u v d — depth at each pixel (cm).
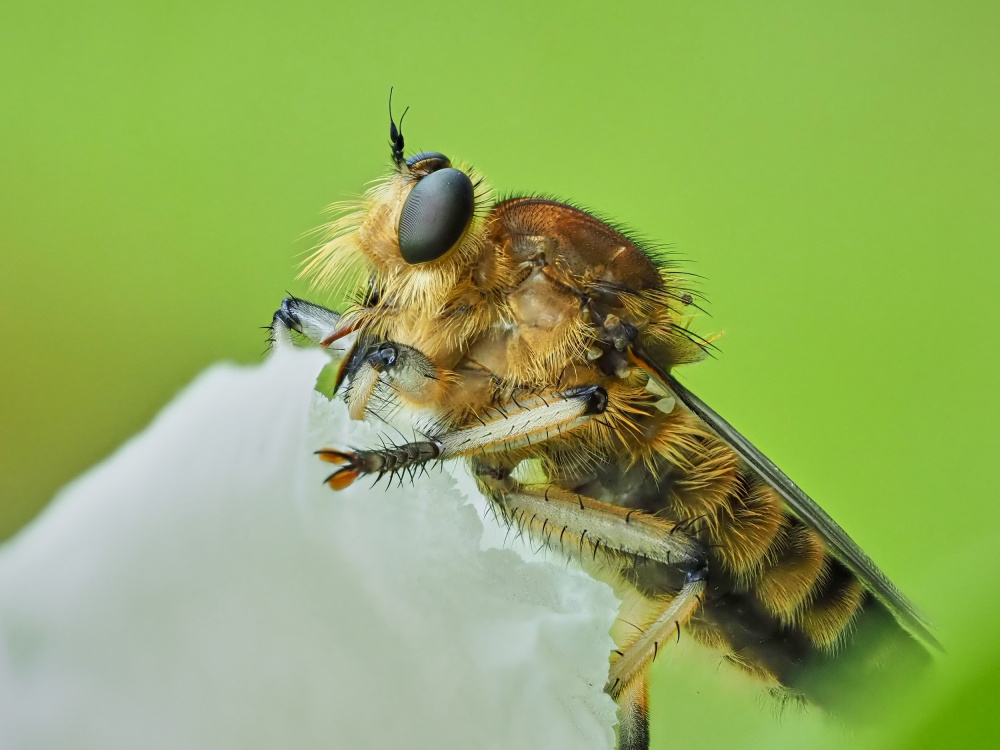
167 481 13
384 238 14
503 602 13
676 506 15
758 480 15
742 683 15
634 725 14
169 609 13
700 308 15
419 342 15
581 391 15
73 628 13
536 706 13
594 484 15
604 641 14
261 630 13
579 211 15
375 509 13
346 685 13
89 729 13
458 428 14
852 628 15
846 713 15
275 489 13
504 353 15
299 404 14
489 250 15
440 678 13
